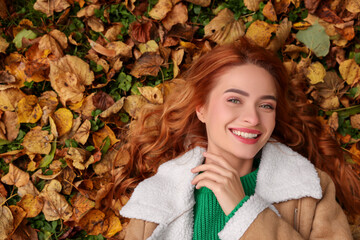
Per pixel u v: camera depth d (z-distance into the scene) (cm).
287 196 113
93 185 138
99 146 137
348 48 142
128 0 134
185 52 140
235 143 109
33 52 136
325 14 137
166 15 136
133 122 140
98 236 138
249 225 101
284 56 142
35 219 136
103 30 138
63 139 137
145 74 137
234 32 138
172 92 138
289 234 102
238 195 106
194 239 116
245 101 108
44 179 136
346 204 139
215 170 109
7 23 136
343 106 143
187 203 116
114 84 140
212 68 115
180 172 120
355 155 142
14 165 136
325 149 140
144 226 118
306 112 140
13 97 134
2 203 132
